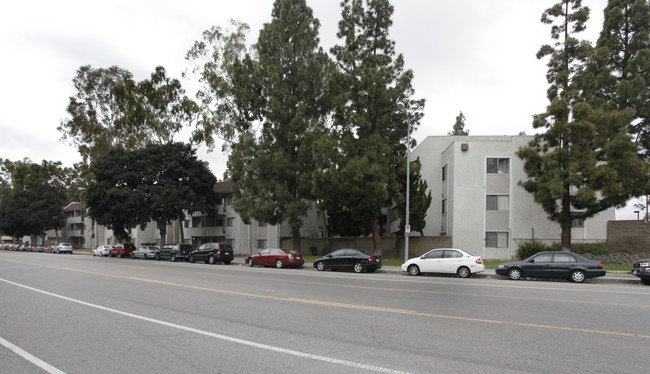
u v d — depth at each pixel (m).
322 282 15.72
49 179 79.00
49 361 5.64
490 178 30.05
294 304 10.23
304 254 40.72
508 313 9.07
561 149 22.77
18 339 6.84
